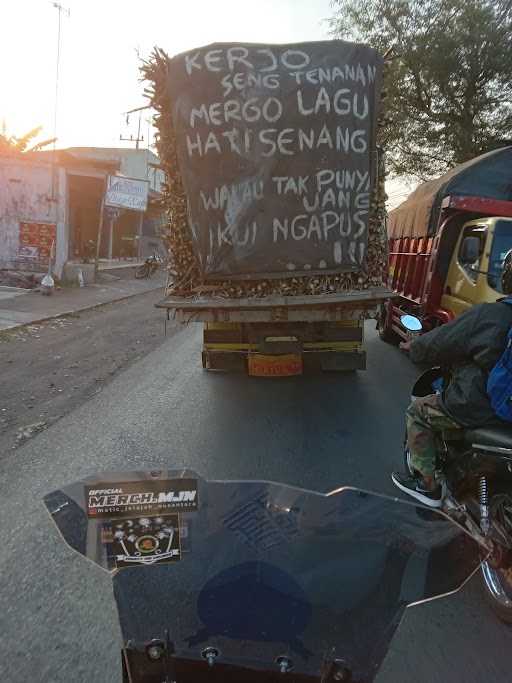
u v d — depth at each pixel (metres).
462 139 21.16
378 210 6.39
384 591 1.80
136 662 1.73
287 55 5.93
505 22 19.28
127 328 12.38
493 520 2.94
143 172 40.56
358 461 5.08
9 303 14.29
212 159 6.06
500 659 2.71
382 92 6.30
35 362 8.77
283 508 1.83
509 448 2.88
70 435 5.64
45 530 3.76
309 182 6.05
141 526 1.75
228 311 6.50
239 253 6.19
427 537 1.85
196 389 7.43
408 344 4.07
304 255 6.19
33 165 18.20
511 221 7.09
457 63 20.03
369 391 7.44
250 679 1.74
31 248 18.53
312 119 5.94
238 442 5.51
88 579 3.23
